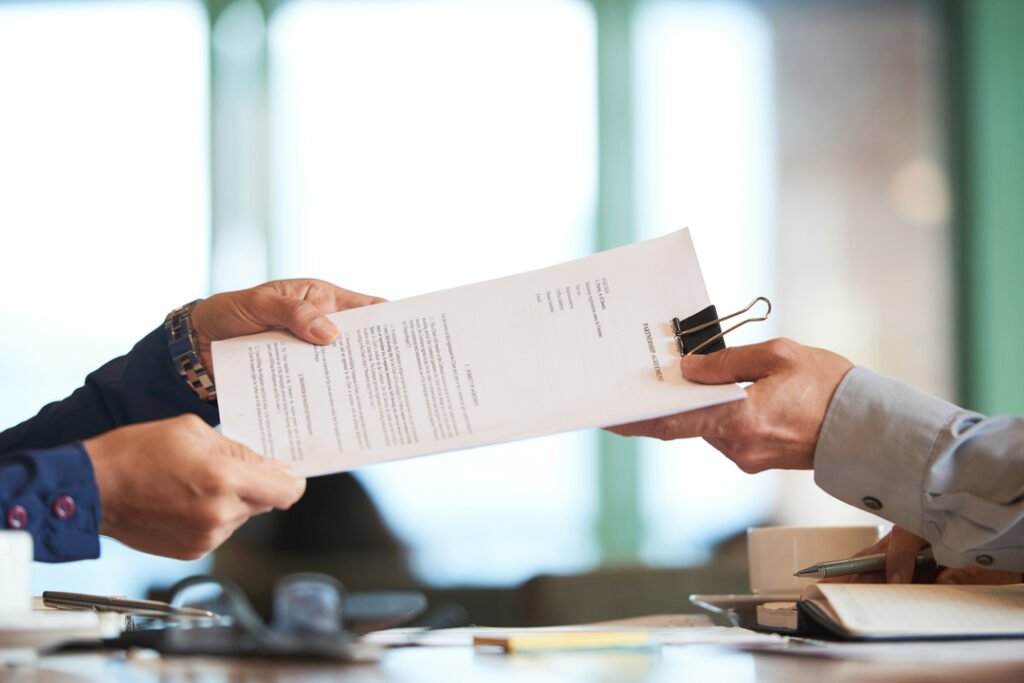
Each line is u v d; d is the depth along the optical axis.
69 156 4.28
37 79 4.29
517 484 4.19
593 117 4.37
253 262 4.32
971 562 1.08
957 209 4.42
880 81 4.42
